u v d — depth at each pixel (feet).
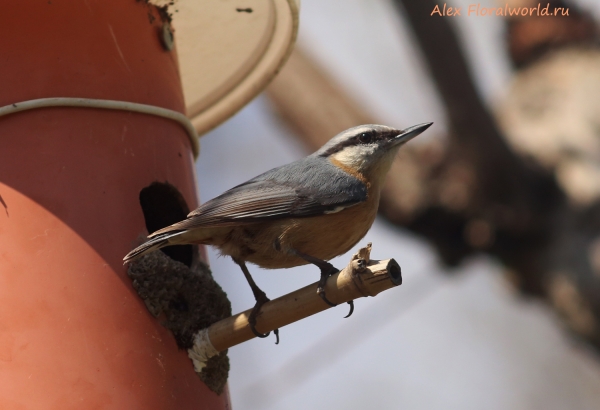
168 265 27.78
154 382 26.18
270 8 33.01
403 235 53.36
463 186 51.52
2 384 24.62
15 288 25.46
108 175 27.40
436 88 50.70
